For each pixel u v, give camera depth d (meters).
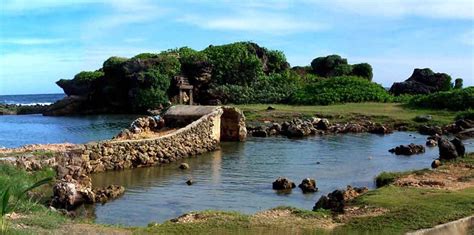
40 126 48.97
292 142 35.12
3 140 37.75
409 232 12.27
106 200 18.44
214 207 17.39
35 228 11.98
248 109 52.78
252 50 75.69
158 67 65.81
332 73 81.62
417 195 15.58
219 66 70.12
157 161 26.42
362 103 58.47
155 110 60.97
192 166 25.69
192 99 66.56
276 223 13.42
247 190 20.06
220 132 36.03
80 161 22.78
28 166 20.12
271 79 70.25
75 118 58.44
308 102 59.81
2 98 156.12
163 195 19.22
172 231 12.80
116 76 66.38
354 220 13.43
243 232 12.62
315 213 14.37
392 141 35.12
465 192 15.77
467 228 12.84
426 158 27.53
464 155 23.53
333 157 28.42
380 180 20.33
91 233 12.27
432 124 42.09
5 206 10.94
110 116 60.34
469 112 44.59
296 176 22.91
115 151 24.69
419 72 73.06
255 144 34.19
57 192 17.22
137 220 15.85
